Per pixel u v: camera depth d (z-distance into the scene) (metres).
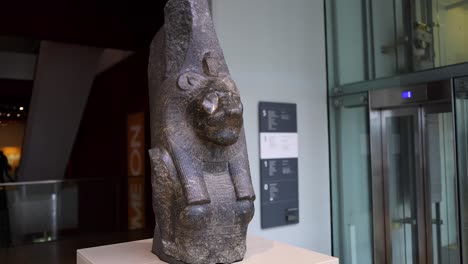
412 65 2.47
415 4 2.46
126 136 5.25
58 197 4.32
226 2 2.77
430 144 2.44
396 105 2.53
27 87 6.37
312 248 3.10
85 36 4.39
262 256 1.92
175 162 1.79
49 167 6.03
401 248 2.63
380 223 2.70
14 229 4.04
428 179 2.46
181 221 1.74
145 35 4.31
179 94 1.85
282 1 3.04
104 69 6.30
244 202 1.84
